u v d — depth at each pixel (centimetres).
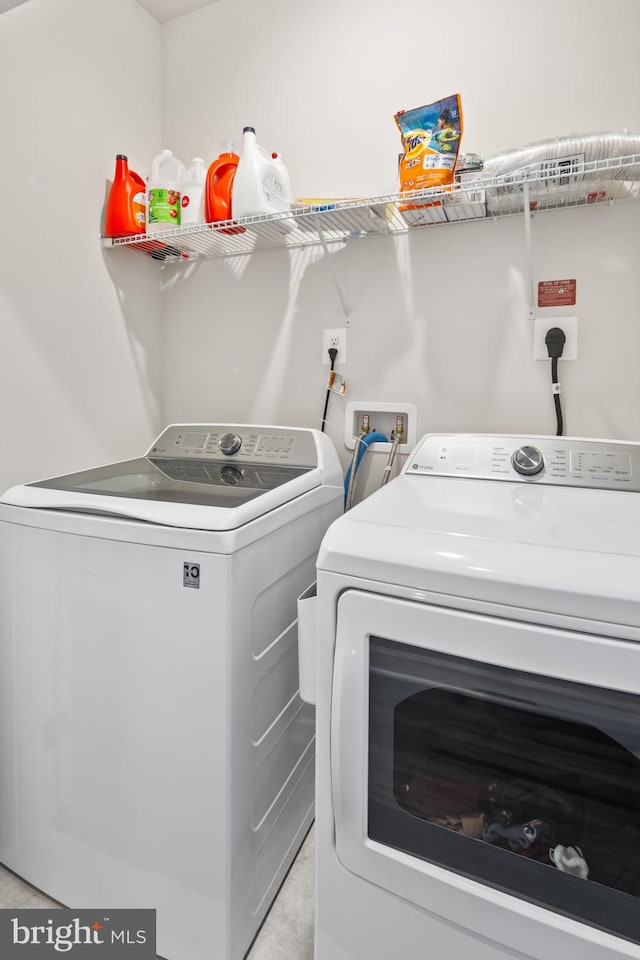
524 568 81
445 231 179
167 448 198
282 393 210
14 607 136
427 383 185
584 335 164
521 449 145
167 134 224
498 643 83
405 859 96
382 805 99
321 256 199
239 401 218
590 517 105
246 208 171
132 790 126
